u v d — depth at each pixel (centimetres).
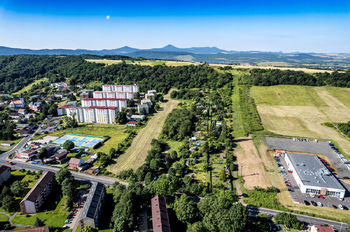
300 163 14650
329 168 14838
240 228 9381
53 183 13512
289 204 11681
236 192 12644
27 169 15588
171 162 15975
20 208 11588
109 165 15938
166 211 10619
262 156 16400
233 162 15700
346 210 11319
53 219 10919
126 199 10600
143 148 18488
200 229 9288
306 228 10138
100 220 10856
